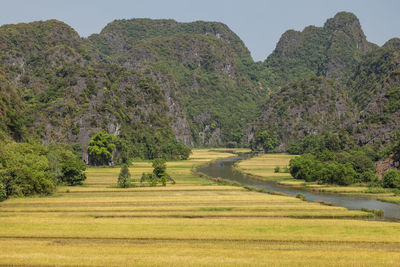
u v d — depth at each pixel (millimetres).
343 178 106562
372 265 40062
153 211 68625
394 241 49062
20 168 83125
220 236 51031
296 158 136375
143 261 41344
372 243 48781
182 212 67375
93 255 43344
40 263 41062
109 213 66250
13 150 95188
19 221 58812
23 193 83688
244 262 40875
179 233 52375
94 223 57906
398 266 39719
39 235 52000
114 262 41188
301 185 109438
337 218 64500
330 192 95938
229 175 138750
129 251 44938
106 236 51438
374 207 74750
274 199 81062
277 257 42625
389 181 99750
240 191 95812
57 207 71000
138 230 53906
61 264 40875
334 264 40281
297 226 56281
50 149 130750
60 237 51781
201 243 49094
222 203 76562
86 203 76375
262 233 52250
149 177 111375
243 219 61562
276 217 64625
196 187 102000
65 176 105625
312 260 41531
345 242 49281
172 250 45469
